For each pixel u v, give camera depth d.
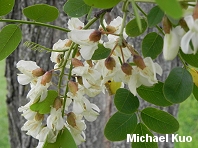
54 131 0.42
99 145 0.94
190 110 1.71
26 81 0.45
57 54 0.47
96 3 0.36
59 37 0.92
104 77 0.41
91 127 0.93
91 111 0.45
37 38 0.92
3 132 1.80
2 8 0.43
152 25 0.37
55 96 0.43
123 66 0.40
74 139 0.45
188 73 0.39
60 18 0.91
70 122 0.44
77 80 0.44
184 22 0.34
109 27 0.45
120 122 0.45
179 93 0.39
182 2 0.34
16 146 1.03
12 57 0.97
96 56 0.43
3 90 2.07
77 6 0.47
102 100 0.92
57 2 0.91
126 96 0.44
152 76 0.39
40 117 0.44
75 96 0.42
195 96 0.44
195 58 0.43
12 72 0.99
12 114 1.01
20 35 0.45
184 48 0.33
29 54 0.93
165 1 0.29
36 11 0.44
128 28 0.45
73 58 0.43
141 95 0.44
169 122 0.45
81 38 0.40
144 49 0.46
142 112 0.45
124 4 0.38
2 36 0.45
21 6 0.93
